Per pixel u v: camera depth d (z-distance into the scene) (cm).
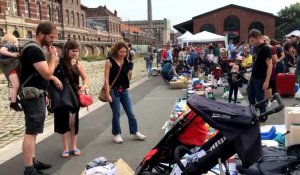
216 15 5750
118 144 679
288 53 1419
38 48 479
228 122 335
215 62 1898
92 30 8625
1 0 4869
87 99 606
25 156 498
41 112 495
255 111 350
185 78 1572
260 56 750
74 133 618
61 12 6944
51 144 693
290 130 509
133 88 1627
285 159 429
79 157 609
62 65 576
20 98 485
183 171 365
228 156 356
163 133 748
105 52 7119
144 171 432
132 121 703
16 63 483
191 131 412
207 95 1058
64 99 573
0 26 4825
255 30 757
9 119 1005
